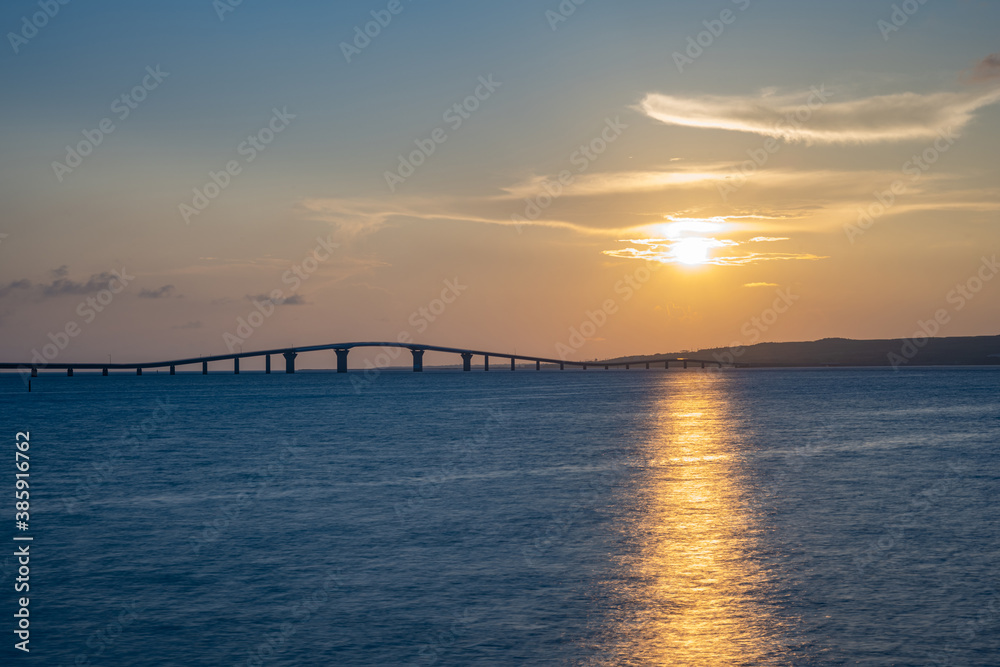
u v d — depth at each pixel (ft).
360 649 46.03
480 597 55.52
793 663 42.86
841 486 108.27
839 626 48.52
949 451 155.02
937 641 45.96
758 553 67.62
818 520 82.94
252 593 57.82
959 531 76.59
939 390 489.67
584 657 44.04
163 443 182.60
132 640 48.26
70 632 49.88
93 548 73.56
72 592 58.80
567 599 54.65
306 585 59.57
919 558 65.51
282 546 73.26
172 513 92.07
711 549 69.36
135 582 61.31
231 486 113.50
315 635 48.52
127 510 94.58
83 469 135.44
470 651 45.27
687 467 130.82
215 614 53.01
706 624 49.14
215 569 65.05
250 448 169.37
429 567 64.23
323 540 75.61
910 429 209.67
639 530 78.18
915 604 52.75
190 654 45.83
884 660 43.19
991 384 602.03
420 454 153.69
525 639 46.96
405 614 52.11
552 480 115.96
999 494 100.83
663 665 42.83
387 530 79.92
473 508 92.38
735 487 107.65
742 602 53.42
